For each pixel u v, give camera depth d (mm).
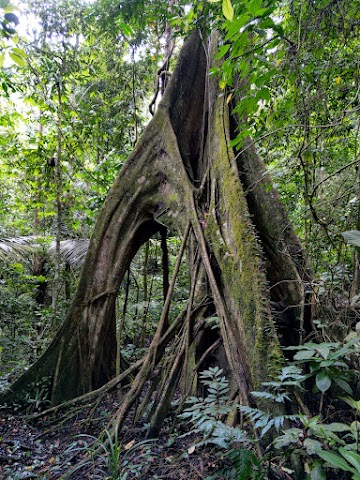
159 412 3740
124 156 7898
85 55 7953
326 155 4164
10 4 2947
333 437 2062
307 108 3645
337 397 2816
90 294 5059
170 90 5691
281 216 4434
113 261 5176
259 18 2523
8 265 7762
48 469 3432
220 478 2723
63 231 8961
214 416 3432
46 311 7355
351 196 4121
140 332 8062
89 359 4949
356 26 3777
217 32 5566
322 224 3436
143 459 3328
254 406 3180
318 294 3654
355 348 2557
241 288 3615
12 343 6754
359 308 3463
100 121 8203
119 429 3701
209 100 5410
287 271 4121
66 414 4352
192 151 5715
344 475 2232
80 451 3707
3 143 7945
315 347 2523
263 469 2359
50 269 8664
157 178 5316
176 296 8477
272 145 4895
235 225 4008
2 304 7250
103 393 4324
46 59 6723
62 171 8086
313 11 3613
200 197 4852
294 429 2260
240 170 4773
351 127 4039
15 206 9930
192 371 4172
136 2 6242
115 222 5227
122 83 8500
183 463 3137
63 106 7602
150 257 9289
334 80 4027
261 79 3105
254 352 3162
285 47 3613
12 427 4383
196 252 4566
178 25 6043
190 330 4176
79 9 7184
